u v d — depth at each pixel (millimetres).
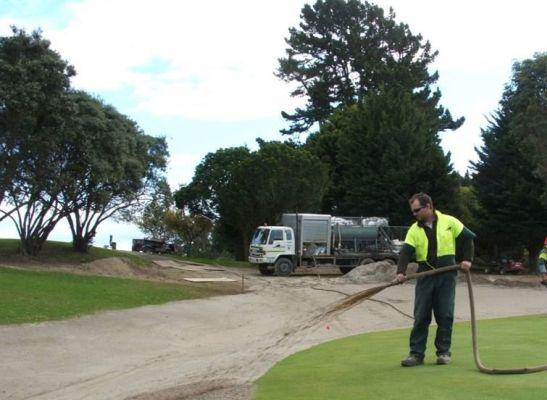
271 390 7348
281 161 42469
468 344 10320
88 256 32094
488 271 44469
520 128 38094
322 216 35688
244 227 45219
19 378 10680
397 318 18938
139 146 33125
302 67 65562
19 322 15156
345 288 27453
